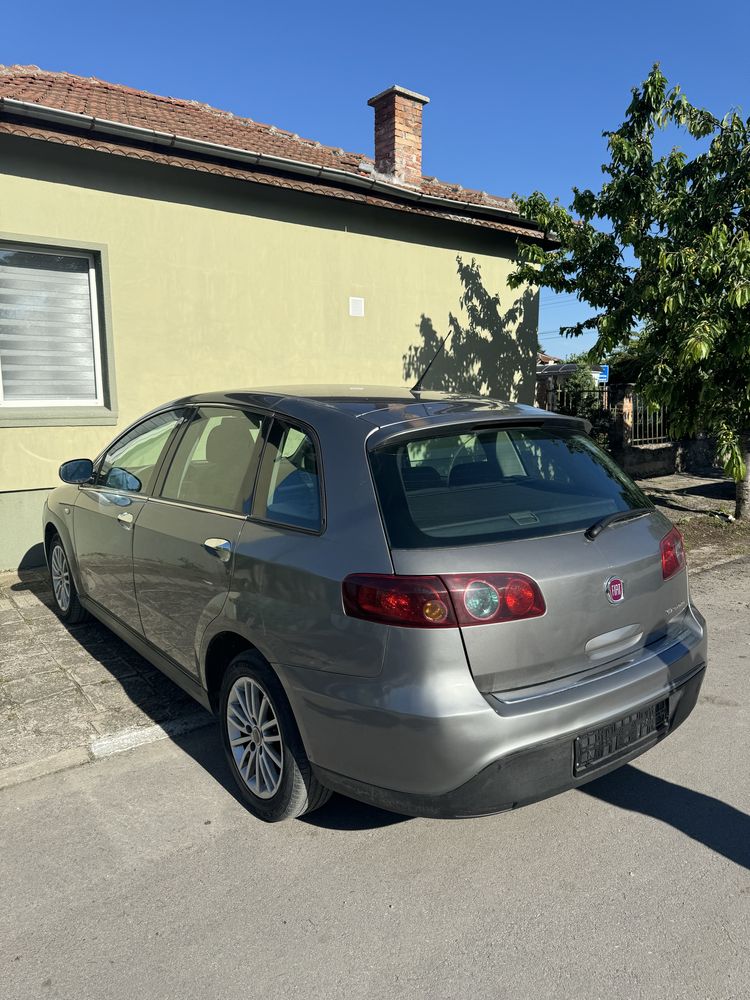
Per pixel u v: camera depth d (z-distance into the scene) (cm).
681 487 1159
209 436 353
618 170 824
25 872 270
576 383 1342
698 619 317
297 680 265
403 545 244
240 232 783
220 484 331
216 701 331
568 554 257
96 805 312
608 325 820
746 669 455
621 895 256
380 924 243
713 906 250
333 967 226
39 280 677
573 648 256
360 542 252
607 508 290
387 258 918
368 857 278
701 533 834
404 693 235
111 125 640
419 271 955
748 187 746
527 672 247
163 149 691
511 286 948
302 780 277
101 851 282
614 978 220
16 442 655
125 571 391
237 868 272
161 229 727
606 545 270
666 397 780
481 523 257
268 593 276
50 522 514
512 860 276
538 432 312
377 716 240
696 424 838
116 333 711
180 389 760
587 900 254
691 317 734
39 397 687
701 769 339
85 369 711
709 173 777
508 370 1080
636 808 309
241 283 790
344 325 885
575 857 277
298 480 288
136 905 253
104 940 237
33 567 679
